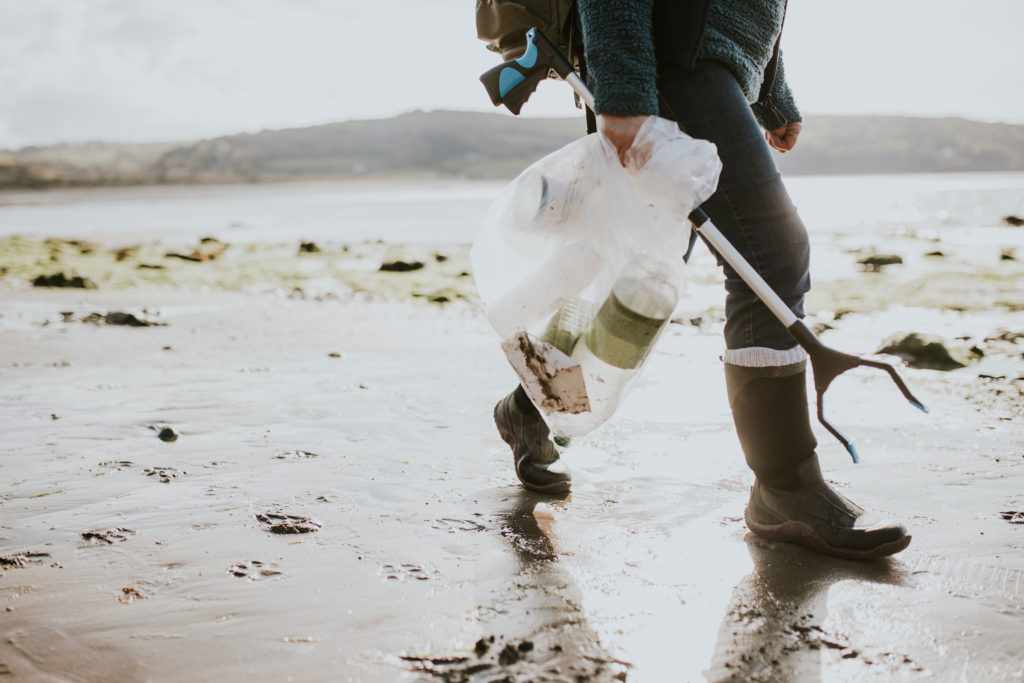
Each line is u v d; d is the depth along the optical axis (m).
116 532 2.03
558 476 2.30
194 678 1.39
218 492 2.33
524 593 1.70
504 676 1.39
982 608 1.62
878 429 2.92
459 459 2.64
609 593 1.70
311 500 2.26
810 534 1.90
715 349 4.61
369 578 1.77
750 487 2.35
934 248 10.44
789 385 1.89
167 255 11.47
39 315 6.28
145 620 1.59
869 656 1.45
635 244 1.84
